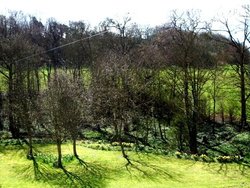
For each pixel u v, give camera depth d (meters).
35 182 27.11
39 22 73.75
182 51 47.12
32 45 59.06
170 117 50.88
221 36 53.97
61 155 33.66
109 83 45.16
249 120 54.41
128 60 49.19
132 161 33.06
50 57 69.62
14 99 42.16
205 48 52.00
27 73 57.06
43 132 46.28
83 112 36.84
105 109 47.19
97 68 51.12
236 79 57.62
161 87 51.72
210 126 52.03
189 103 46.44
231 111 54.91
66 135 34.03
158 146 44.84
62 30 71.31
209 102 54.88
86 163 31.91
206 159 34.75
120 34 57.41
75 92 34.47
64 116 31.72
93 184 26.98
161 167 31.61
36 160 32.44
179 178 28.83
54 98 31.97
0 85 57.03
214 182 28.00
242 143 44.12
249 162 34.19
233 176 29.62
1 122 53.66
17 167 30.50
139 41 61.66
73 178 28.16
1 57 49.97
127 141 47.62
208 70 54.34
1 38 53.75
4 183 26.67
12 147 37.59
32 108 35.25
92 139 47.84
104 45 61.84
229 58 56.16
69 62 65.25
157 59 51.12
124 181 27.81
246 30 51.41
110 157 34.09
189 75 46.41
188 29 46.78
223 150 42.75
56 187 26.30
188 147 45.44
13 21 66.62
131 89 46.28
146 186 26.78
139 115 50.34
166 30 51.00
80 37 63.16
